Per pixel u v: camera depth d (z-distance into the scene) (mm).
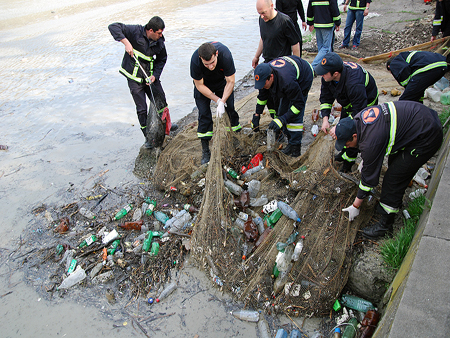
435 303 1996
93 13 13719
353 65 3635
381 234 3256
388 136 2734
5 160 5555
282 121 3996
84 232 4156
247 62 8469
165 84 7625
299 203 3625
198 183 4355
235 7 13789
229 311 3178
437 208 2574
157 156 5023
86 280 3574
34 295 3465
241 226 3615
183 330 3045
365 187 2975
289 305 3115
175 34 10742
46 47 10297
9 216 4457
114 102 7195
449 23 6367
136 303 3324
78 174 5180
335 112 5742
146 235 3924
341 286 3088
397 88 6098
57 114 6812
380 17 10758
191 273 3562
